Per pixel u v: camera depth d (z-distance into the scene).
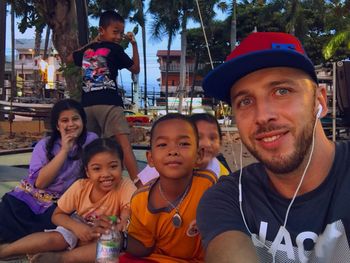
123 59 1.87
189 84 21.92
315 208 0.55
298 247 0.55
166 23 13.91
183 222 0.88
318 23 14.70
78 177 1.29
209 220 0.60
